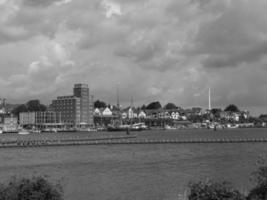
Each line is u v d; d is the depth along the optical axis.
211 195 23.14
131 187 54.28
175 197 46.31
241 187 48.84
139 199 45.81
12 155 121.50
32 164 93.94
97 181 60.69
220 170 73.44
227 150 130.25
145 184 56.97
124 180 61.69
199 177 63.88
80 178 64.75
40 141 171.00
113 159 104.19
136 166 85.19
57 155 119.81
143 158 105.88
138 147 151.62
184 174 68.75
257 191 24.75
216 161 92.75
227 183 23.97
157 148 144.88
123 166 85.62
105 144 168.62
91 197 47.12
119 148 147.75
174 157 107.19
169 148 144.00
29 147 155.88
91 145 164.88
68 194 49.06
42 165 91.12
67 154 123.25
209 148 140.50
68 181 60.69
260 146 148.12
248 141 172.12
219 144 162.12
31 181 24.05
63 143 165.62
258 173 25.94
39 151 136.88
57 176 68.19
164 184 56.72
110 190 51.88
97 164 91.06
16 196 23.03
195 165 84.81
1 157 114.94
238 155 109.50
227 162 89.69
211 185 23.61
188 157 106.06
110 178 64.56
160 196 47.38
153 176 66.56
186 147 147.25
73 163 94.50
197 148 141.25
